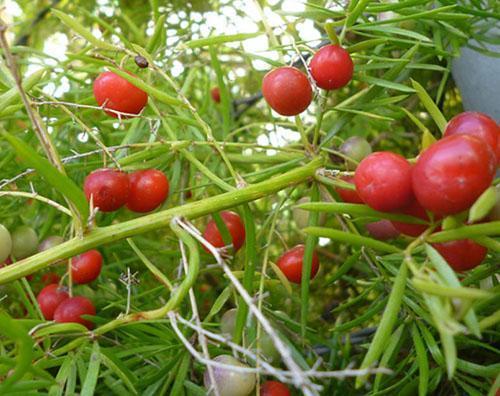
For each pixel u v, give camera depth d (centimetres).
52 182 9
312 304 21
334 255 20
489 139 9
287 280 12
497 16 13
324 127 19
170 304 8
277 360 12
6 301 17
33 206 17
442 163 8
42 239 16
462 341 12
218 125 20
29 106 9
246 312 11
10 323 8
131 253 17
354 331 18
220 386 10
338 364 15
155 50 16
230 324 12
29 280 16
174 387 12
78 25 11
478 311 10
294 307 18
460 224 8
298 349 14
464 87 15
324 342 14
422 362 11
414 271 8
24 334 8
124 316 10
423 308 11
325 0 16
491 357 13
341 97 20
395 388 13
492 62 14
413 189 8
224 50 22
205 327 13
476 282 11
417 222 8
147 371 13
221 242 12
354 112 12
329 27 11
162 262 18
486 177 8
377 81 12
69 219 16
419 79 18
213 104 21
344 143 14
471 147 8
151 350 12
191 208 10
